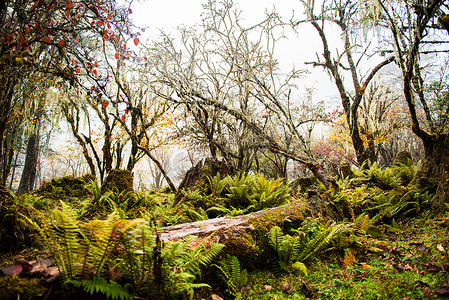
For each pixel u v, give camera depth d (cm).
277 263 340
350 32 782
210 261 284
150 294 190
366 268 308
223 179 771
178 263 235
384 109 1360
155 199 768
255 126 1097
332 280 283
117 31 465
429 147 649
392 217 561
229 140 1225
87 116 1005
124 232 188
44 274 184
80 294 179
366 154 1105
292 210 470
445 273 252
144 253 200
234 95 1174
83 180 912
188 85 1055
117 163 1095
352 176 983
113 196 682
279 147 1041
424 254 315
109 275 191
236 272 279
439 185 513
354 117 1083
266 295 265
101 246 186
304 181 949
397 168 880
